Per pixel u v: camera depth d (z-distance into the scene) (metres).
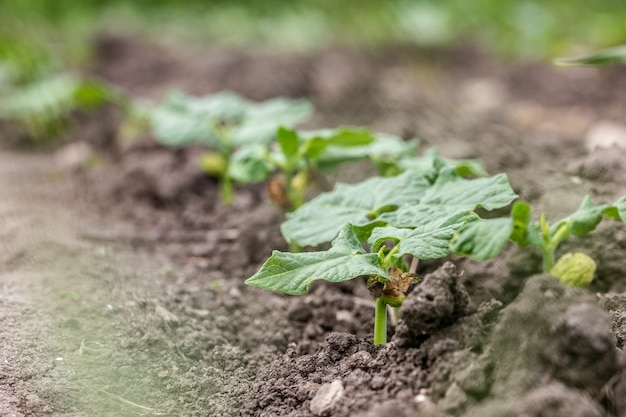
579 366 0.68
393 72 1.48
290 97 1.27
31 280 0.81
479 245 0.69
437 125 1.10
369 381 0.70
